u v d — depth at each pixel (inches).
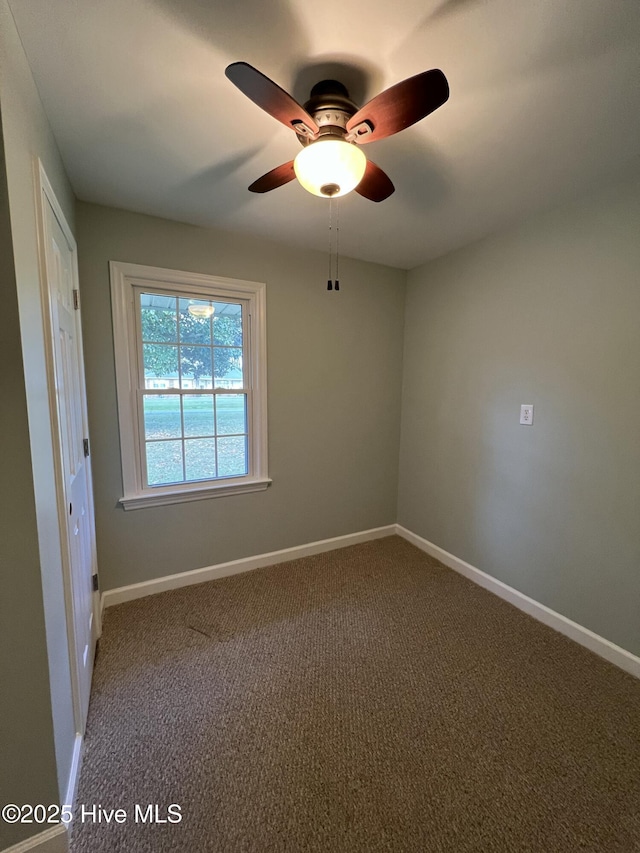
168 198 74.9
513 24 38.2
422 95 37.6
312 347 106.7
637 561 67.3
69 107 49.1
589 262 71.8
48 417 42.9
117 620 81.6
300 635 77.4
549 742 54.3
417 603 89.4
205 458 97.1
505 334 89.1
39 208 42.3
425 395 114.7
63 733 43.8
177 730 55.8
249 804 46.0
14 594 37.1
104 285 79.8
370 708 59.9
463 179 66.9
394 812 45.2
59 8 36.0
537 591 84.2
